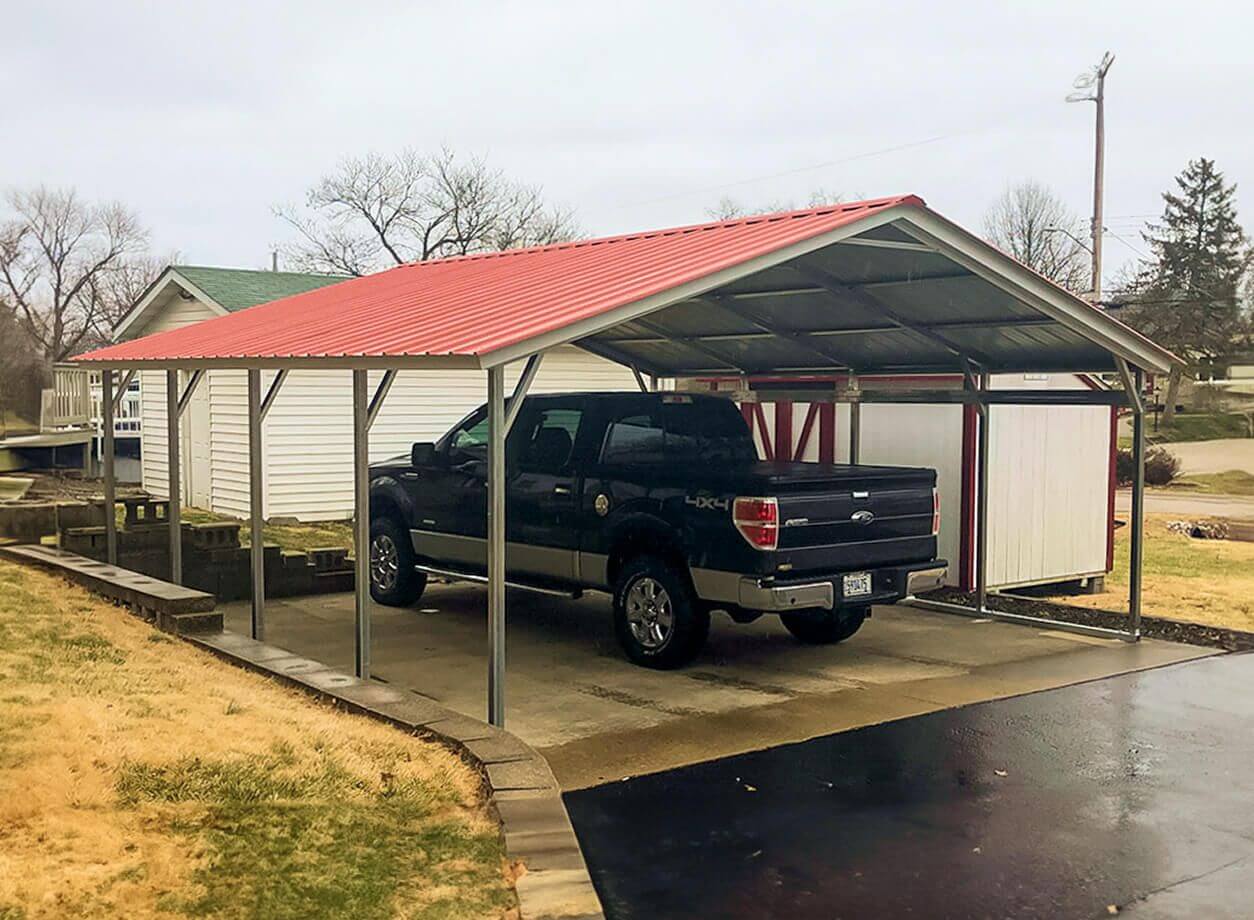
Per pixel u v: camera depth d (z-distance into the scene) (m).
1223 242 53.06
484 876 4.36
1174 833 5.20
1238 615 11.04
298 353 7.29
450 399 18.03
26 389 29.62
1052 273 53.53
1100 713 7.23
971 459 11.62
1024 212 55.47
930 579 8.53
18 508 11.15
